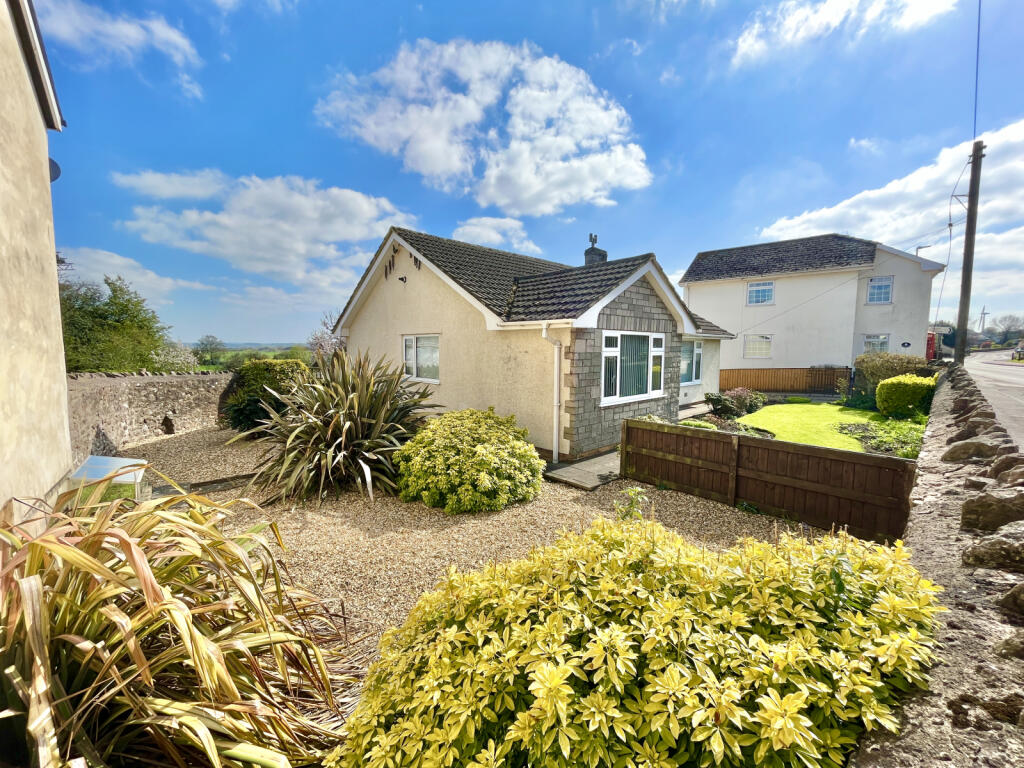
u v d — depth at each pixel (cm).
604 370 898
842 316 2075
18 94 360
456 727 146
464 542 504
